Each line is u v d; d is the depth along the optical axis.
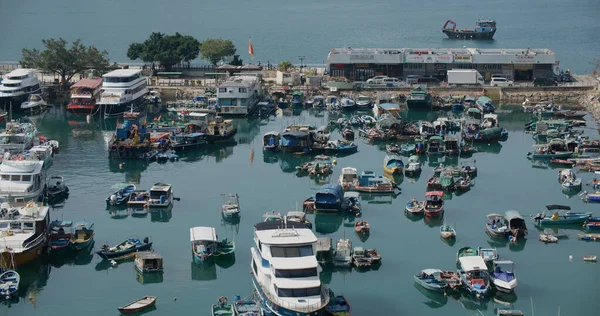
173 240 113.44
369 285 98.00
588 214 119.94
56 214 124.44
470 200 131.25
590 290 97.06
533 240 113.81
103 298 95.88
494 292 95.81
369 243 111.62
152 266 102.62
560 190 136.75
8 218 106.75
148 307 92.88
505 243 112.56
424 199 131.38
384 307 92.50
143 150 158.62
